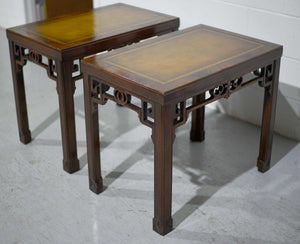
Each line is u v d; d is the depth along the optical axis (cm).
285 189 214
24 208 203
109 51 217
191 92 172
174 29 249
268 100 213
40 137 259
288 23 235
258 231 188
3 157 240
